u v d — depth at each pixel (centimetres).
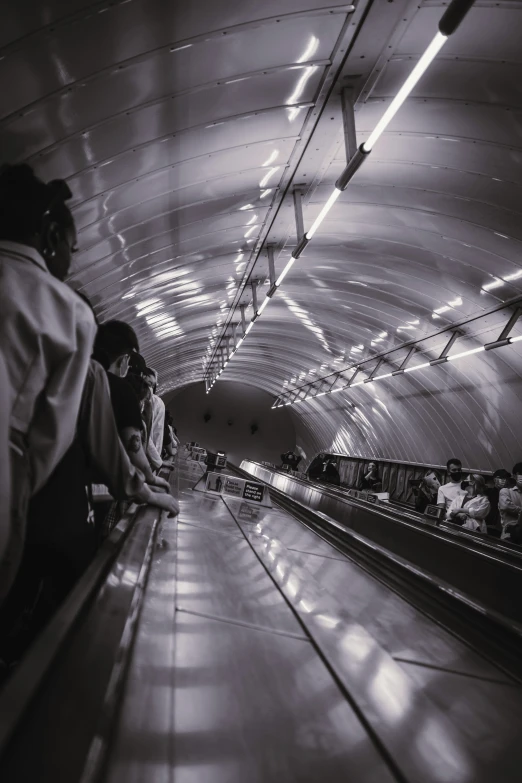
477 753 177
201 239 1078
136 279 1186
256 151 769
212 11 488
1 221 146
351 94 652
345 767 145
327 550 561
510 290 1142
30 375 130
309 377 3050
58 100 527
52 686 115
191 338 2422
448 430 1927
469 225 973
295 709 170
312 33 552
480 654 318
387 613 355
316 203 966
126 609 177
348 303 1627
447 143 766
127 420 247
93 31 464
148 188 778
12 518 128
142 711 132
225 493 819
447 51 590
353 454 3198
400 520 847
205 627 217
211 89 601
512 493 940
